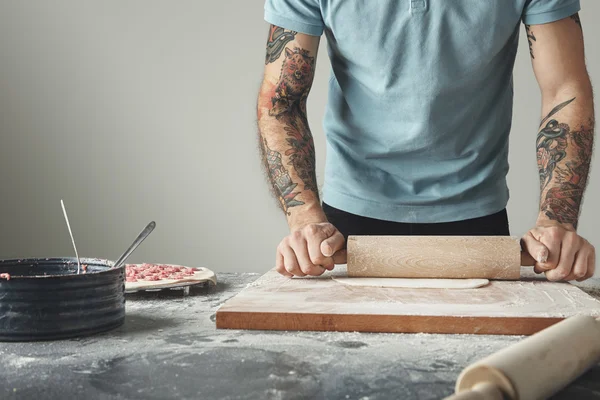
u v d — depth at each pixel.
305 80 1.58
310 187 1.49
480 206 1.68
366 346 0.95
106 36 3.89
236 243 3.89
